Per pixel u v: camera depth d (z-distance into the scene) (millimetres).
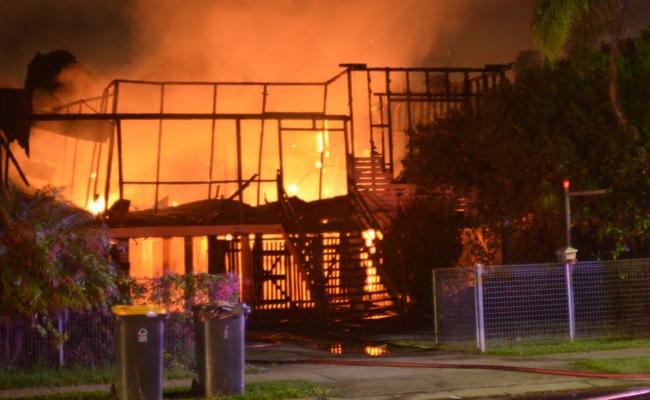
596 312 16359
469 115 21359
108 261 13688
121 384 10703
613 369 12852
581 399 11133
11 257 12375
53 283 12453
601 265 16484
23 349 13320
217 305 11305
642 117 18641
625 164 18281
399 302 22500
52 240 12664
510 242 21062
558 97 19500
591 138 19000
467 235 23188
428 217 22750
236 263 25188
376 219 25234
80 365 13453
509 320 15859
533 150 19312
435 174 21438
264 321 22922
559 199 19125
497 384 12148
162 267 24516
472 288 15969
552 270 16156
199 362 11375
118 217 23812
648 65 19234
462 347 15914
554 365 13523
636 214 18422
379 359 14750
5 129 25641
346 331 20234
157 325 10812
